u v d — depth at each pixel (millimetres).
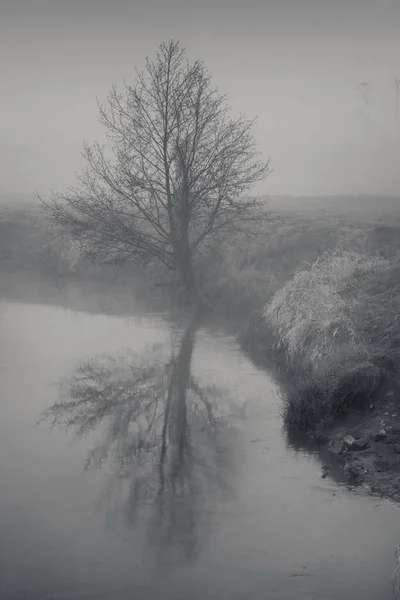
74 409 15086
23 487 11062
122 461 12141
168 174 24922
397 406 13180
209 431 13602
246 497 10602
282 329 18984
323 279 20734
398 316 16891
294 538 9383
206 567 8719
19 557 8969
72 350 20391
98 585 8336
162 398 15836
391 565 8680
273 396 15766
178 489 10961
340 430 13016
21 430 13805
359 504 10320
